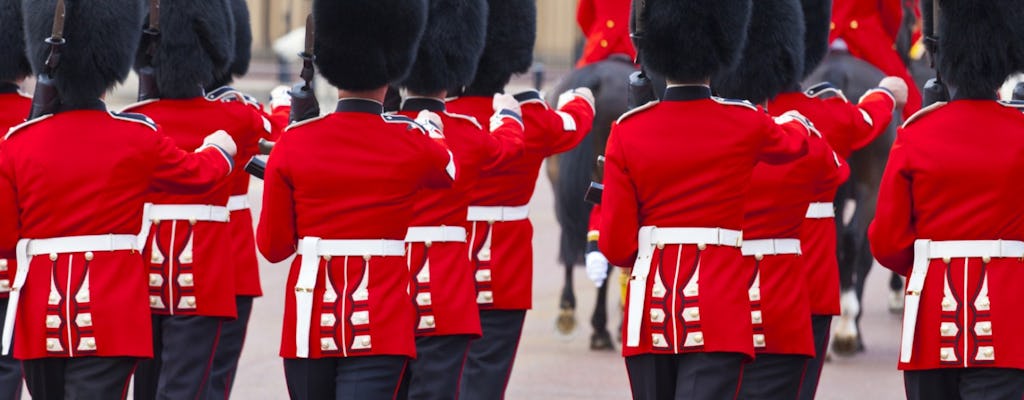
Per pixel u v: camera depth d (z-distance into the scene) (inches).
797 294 997.2
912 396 912.3
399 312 876.0
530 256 1103.6
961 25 898.7
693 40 900.6
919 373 901.8
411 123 887.7
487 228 1085.1
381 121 884.0
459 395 1067.3
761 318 989.2
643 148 888.3
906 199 892.6
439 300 1005.8
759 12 1051.9
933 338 885.8
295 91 899.4
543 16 4940.9
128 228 904.9
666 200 888.9
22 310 903.7
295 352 875.4
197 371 1064.2
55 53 889.5
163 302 1058.7
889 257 908.0
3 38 1106.7
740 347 876.6
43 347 896.9
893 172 893.8
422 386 1008.2
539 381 1378.0
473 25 1078.4
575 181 1505.9
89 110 908.6
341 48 883.4
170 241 1059.3
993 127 883.4
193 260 1058.7
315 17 892.0
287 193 879.1
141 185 906.1
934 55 922.7
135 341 900.6
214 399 1134.4
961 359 878.4
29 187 892.6
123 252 903.1
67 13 908.0
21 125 901.8
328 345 866.1
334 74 884.6
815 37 1191.6
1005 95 1489.9
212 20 1080.2
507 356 1093.8
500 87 1153.4
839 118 1075.9
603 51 1508.4
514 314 1093.8
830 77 1433.3
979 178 872.3
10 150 897.5
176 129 1066.1
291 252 896.3
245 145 1099.3
